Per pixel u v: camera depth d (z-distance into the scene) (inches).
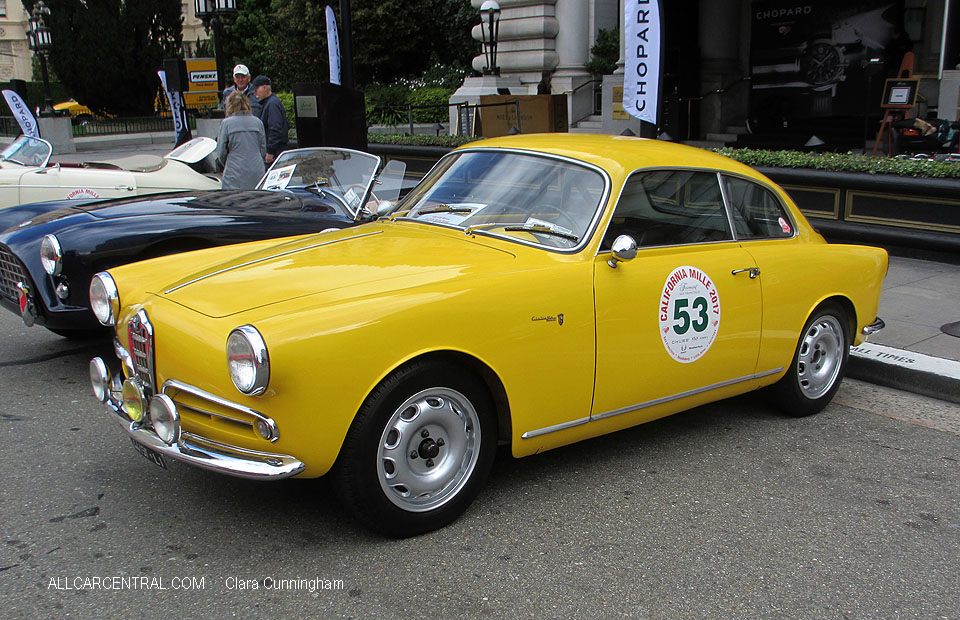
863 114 564.7
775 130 607.5
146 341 137.8
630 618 119.0
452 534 141.3
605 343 153.7
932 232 333.7
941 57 472.4
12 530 140.9
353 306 127.4
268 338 119.3
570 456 175.9
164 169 339.9
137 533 140.2
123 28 1165.1
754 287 177.2
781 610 122.0
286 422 122.3
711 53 638.5
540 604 121.6
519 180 170.9
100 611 118.4
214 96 749.3
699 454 178.2
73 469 165.6
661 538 141.7
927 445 185.9
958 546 141.6
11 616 116.8
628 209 160.2
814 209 366.9
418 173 545.6
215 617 117.3
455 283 138.2
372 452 129.6
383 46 1030.4
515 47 771.4
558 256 152.9
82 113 1339.8
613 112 599.8
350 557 133.3
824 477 167.8
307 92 400.2
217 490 156.9
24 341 259.8
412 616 118.0
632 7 293.0
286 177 271.7
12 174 304.2
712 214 176.4
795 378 193.2
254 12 1272.1
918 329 252.4
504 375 141.6
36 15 1023.6
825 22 574.2
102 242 212.8
